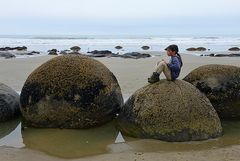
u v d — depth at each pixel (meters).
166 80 7.77
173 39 78.62
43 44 56.38
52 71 8.05
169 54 7.84
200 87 8.64
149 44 56.56
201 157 6.45
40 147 7.10
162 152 6.70
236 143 7.18
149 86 7.75
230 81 8.59
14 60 24.11
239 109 8.66
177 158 6.40
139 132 7.40
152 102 7.41
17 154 6.71
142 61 23.33
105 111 8.09
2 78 15.62
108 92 8.08
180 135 7.20
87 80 7.93
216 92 8.54
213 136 7.40
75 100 7.85
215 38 84.62
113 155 6.58
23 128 8.17
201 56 28.23
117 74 16.56
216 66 8.91
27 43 60.09
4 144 7.30
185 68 18.80
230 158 6.39
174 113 7.27
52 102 7.89
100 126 8.17
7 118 8.68
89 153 6.73
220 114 8.67
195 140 7.24
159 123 7.27
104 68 8.39
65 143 7.26
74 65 8.07
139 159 6.36
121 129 7.82
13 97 8.95
